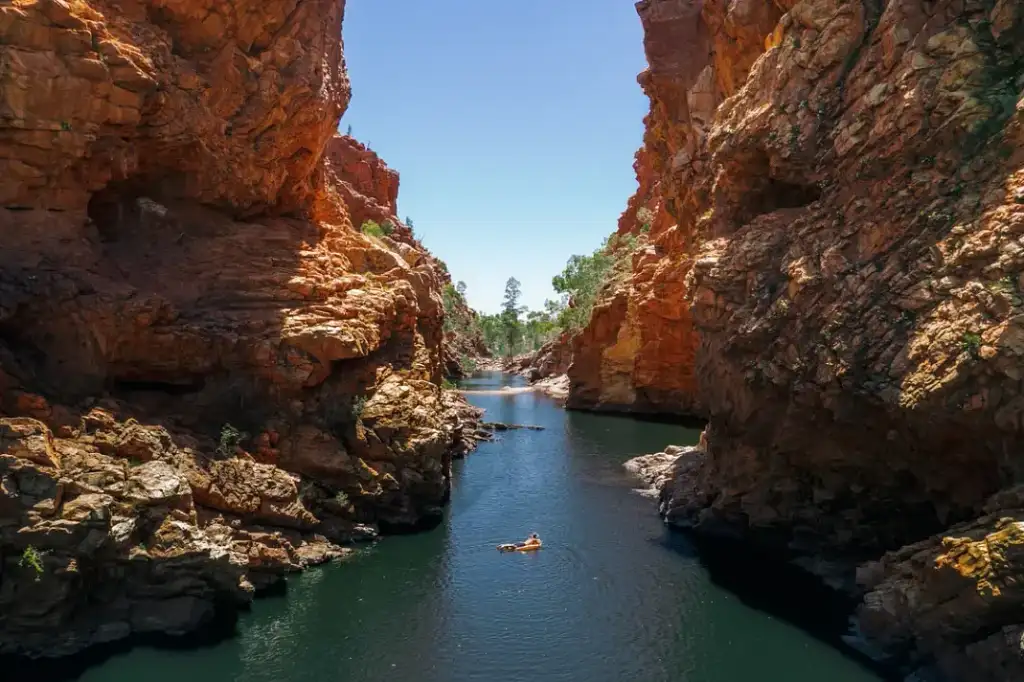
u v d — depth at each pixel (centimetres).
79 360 2053
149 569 1745
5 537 1535
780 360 2203
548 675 1698
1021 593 1336
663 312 5947
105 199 2512
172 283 2519
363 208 6781
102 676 1566
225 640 1786
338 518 2552
